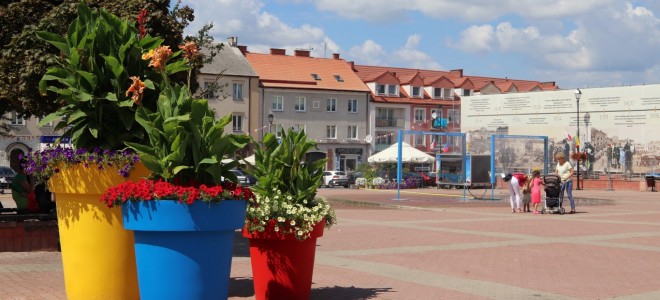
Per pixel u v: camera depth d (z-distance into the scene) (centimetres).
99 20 865
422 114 9344
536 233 1853
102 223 805
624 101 7200
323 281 1054
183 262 680
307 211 847
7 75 1330
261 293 861
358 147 8775
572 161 7500
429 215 2564
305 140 882
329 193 4697
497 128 8212
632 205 3394
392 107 9081
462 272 1155
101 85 858
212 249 689
